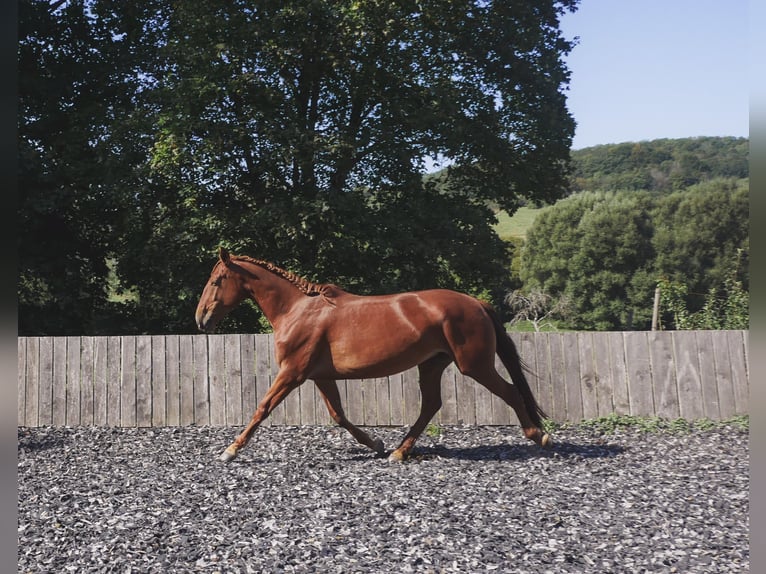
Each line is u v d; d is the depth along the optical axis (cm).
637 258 4122
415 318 700
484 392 948
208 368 988
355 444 822
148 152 1594
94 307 1823
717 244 3966
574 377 959
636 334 960
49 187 1606
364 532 473
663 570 398
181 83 1473
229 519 515
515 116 1681
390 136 1536
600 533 465
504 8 1648
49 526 513
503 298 3284
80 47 1791
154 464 735
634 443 808
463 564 412
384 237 1554
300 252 1577
